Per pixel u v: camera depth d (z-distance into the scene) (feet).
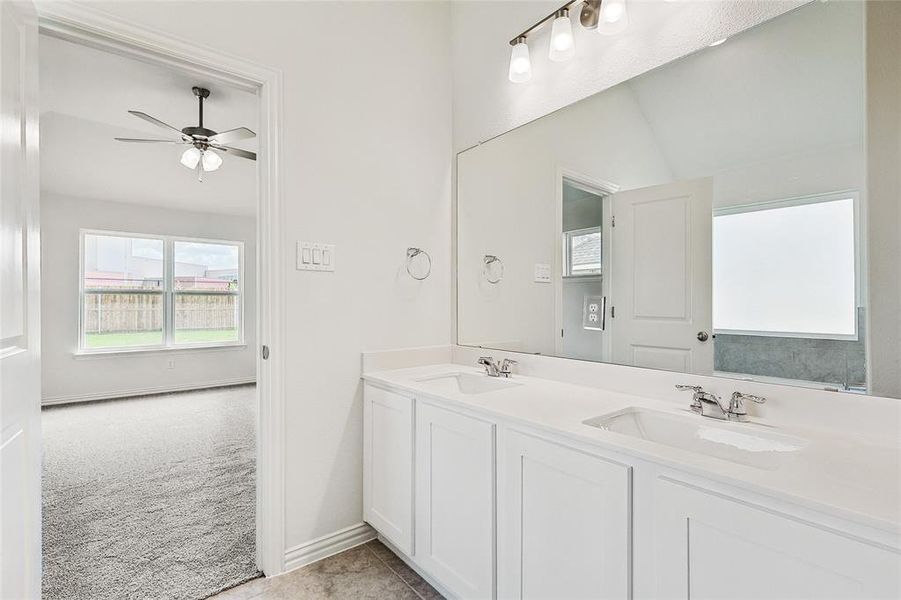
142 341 18.19
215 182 16.67
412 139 7.28
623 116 5.26
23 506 3.57
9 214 3.35
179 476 9.16
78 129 12.24
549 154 6.16
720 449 3.83
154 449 11.00
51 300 16.17
